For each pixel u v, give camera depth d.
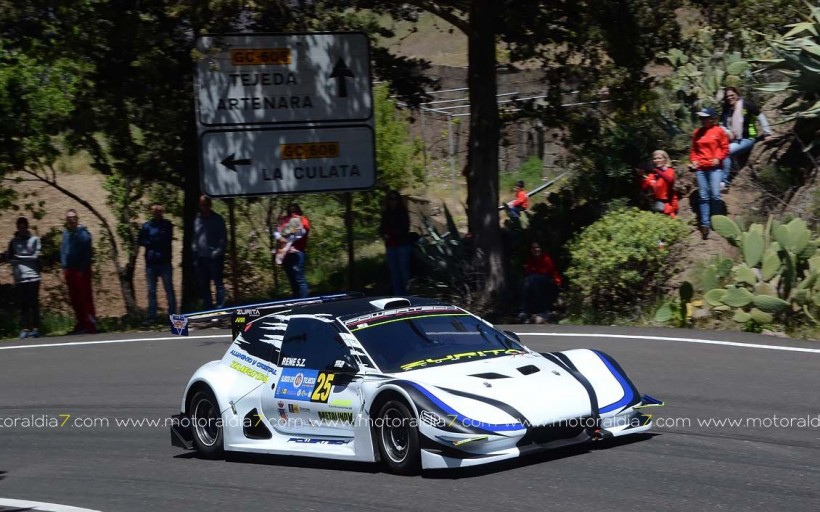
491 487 14.92
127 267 50.34
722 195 36.28
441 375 16.17
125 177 48.47
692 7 41.34
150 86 42.53
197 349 32.50
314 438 17.58
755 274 28.69
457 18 38.75
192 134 45.59
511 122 44.72
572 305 34.88
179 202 52.00
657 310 31.72
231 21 40.31
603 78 40.81
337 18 41.75
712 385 21.83
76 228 39.34
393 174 55.28
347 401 16.80
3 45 41.09
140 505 16.03
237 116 37.34
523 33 39.56
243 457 19.48
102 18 39.19
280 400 18.08
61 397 26.97
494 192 39.25
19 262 39.16
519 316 35.53
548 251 39.19
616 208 36.69
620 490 14.40
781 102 40.19
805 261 28.50
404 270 38.34
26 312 39.72
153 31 39.72
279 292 49.47
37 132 45.56
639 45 40.66
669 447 16.91
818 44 35.28
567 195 41.03
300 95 37.97
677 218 34.97
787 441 17.02
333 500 15.07
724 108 37.53
